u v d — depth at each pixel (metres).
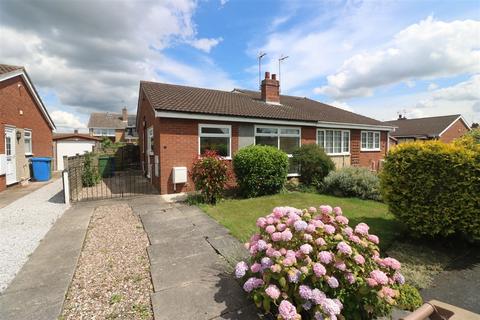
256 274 2.67
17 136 11.27
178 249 4.00
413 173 4.26
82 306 2.61
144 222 5.46
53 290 2.85
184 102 9.58
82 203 7.29
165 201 7.55
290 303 2.08
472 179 3.77
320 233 2.53
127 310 2.54
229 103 11.27
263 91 13.89
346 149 14.12
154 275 3.17
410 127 30.83
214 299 2.66
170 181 8.59
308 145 10.65
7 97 10.50
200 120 9.09
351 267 2.26
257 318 2.36
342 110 18.25
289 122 10.86
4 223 5.40
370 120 16.69
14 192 9.27
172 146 8.60
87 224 5.33
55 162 19.30
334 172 9.34
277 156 8.70
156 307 2.53
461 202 3.84
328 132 13.22
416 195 4.23
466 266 3.64
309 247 2.30
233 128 9.76
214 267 3.38
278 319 2.02
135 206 6.93
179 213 6.22
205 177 7.31
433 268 3.52
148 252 3.89
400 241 4.50
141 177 12.89
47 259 3.66
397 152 4.56
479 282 3.21
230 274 3.17
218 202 7.45
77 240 4.42
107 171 13.05
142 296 2.78
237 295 2.73
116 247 4.15
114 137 44.59
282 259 2.32
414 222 4.26
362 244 2.42
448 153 3.90
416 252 4.03
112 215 6.04
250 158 8.29
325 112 15.41
